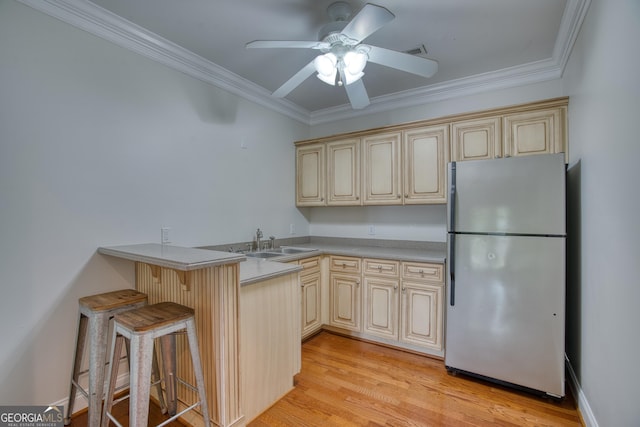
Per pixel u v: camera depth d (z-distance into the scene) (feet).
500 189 6.90
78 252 6.22
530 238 6.62
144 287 6.95
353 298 9.80
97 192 6.50
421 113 10.71
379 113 11.61
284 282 6.75
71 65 6.10
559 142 7.67
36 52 5.65
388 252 9.80
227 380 5.41
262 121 10.74
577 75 6.79
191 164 8.39
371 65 8.70
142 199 7.29
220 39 7.47
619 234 4.44
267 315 6.32
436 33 7.16
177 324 4.96
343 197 11.02
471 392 6.86
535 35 7.25
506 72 9.00
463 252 7.30
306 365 8.11
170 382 5.99
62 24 5.98
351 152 10.83
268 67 8.89
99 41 6.53
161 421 5.97
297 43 5.77
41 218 5.73
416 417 6.02
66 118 6.04
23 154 5.51
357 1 6.07
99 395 5.30
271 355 6.41
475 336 7.20
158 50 7.49
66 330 6.04
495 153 8.41
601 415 5.14
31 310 5.62
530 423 5.84
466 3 6.11
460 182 7.32
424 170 9.43
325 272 10.36
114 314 5.60
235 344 5.53
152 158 7.50
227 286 5.37
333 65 6.11
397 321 9.04
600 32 5.14
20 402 5.50
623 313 4.32
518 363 6.74
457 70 9.04
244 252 9.85
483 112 8.54
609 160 4.81
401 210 11.02
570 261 7.24
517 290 6.74
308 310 9.73
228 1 6.10
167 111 7.82
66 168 6.05
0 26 5.25
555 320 6.41
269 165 11.03
